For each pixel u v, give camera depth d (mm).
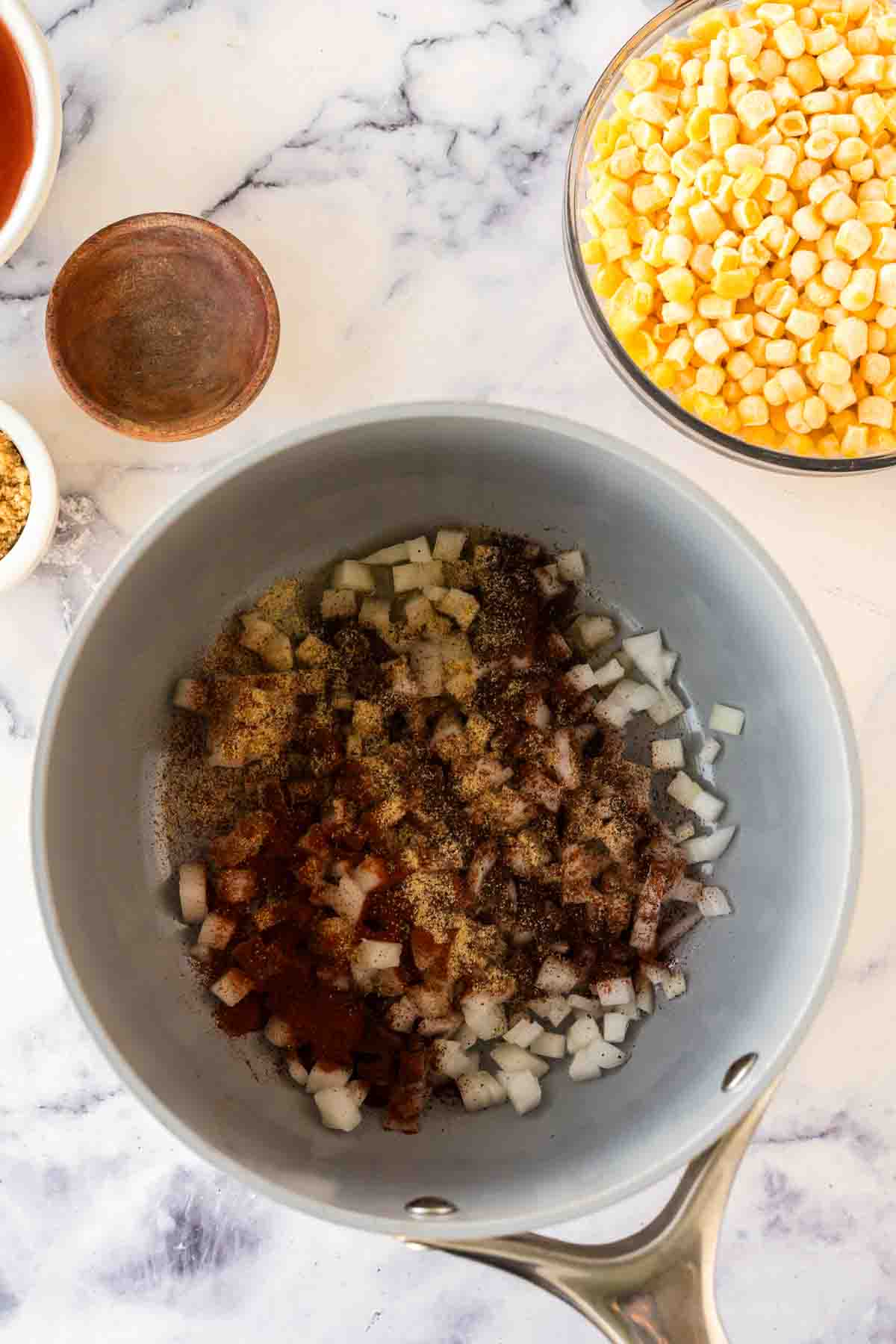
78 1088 539
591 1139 487
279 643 518
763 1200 549
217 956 503
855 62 485
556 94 537
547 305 537
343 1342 545
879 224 483
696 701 533
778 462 500
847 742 455
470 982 493
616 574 528
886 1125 546
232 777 513
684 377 503
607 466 469
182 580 497
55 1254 543
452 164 537
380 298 537
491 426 465
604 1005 510
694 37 498
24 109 497
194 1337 545
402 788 497
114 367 517
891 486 540
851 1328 551
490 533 527
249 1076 496
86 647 460
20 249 531
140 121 532
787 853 488
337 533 525
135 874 509
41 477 505
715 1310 451
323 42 534
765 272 492
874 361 489
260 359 499
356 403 537
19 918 536
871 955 545
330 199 536
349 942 488
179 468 536
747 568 467
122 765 505
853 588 541
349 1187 462
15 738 535
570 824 502
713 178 478
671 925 516
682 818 529
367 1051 492
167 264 509
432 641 517
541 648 518
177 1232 543
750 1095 446
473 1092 507
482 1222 435
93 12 530
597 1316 451
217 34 532
